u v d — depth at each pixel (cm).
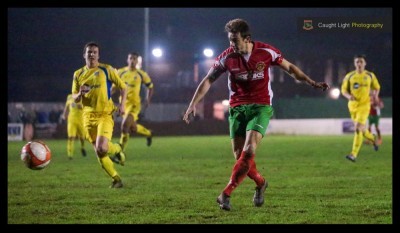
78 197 1403
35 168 1309
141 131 3181
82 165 2311
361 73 2317
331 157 2616
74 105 2711
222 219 1112
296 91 7662
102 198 1386
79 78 1549
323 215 1148
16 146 3900
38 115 5753
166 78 8100
